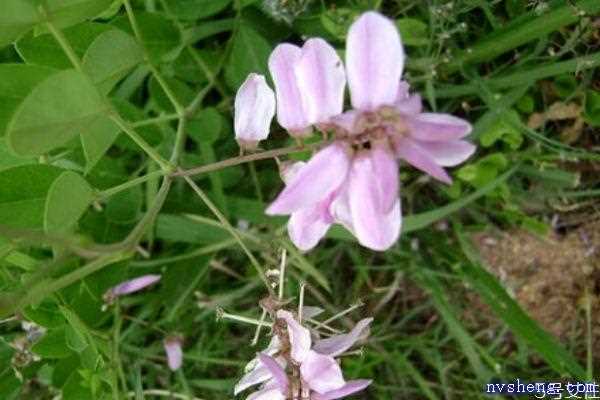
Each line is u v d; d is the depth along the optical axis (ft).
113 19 0.47
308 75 0.32
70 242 0.32
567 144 0.54
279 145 0.56
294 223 0.33
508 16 0.49
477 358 0.56
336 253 0.58
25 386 0.59
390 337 0.58
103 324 0.56
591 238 0.56
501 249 0.58
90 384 0.47
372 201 0.30
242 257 0.58
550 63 0.49
